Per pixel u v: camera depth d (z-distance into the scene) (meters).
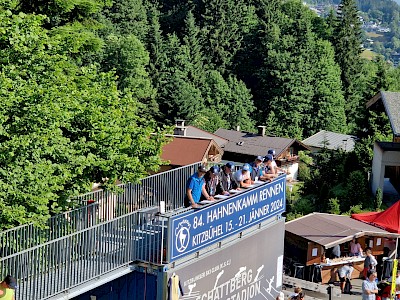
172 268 18.34
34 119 17.31
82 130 20.00
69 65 25.16
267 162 23.58
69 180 19.31
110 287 18.92
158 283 18.20
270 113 108.19
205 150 45.22
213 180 20.12
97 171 20.62
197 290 19.38
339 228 27.50
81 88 21.72
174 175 22.86
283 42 112.38
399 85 85.12
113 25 110.50
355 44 117.94
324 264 26.58
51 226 17.92
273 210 23.33
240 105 108.25
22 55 19.31
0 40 19.33
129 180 20.25
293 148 84.31
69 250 16.78
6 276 14.91
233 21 120.38
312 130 109.69
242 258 21.52
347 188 41.88
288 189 60.38
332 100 109.31
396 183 43.53
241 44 120.44
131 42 97.06
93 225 17.78
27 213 16.97
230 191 20.81
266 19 121.94
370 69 119.12
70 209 19.28
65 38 25.84
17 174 16.88
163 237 18.11
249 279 22.09
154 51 106.81
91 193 20.08
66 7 27.08
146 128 21.67
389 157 40.09
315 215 29.05
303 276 26.88
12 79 18.53
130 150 21.23
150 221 18.48
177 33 123.00
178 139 46.59
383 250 28.34
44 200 16.86
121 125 21.61
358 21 118.69
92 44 28.17
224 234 20.38
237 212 20.92
